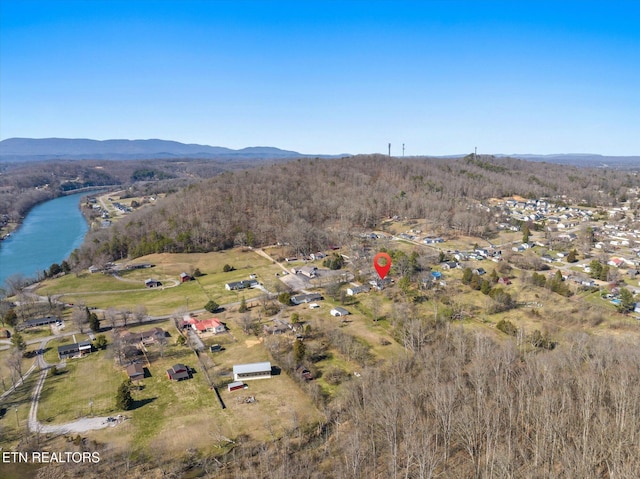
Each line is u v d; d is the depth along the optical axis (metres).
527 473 61.34
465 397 76.81
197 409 84.19
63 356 106.31
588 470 59.53
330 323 120.62
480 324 117.31
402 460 67.88
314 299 139.25
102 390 91.56
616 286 140.12
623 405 68.69
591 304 125.00
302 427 78.38
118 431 77.94
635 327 109.62
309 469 65.94
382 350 105.25
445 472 65.12
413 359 97.75
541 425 70.94
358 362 99.62
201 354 106.19
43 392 91.06
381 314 126.06
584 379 78.75
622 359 85.19
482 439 70.88
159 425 79.44
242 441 75.06
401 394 80.81
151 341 112.06
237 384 91.25
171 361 103.19
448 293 137.00
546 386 77.88
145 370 99.25
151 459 71.25
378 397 78.31
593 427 69.19
